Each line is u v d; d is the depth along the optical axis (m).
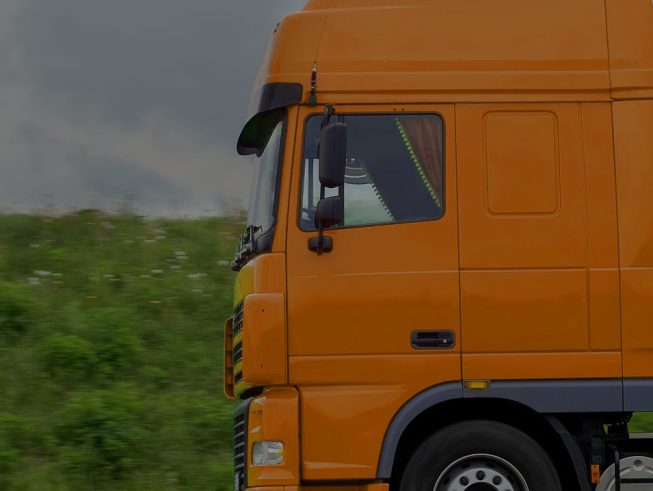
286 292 11.33
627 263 11.41
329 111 11.45
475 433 11.40
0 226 23.75
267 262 11.36
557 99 11.57
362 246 11.40
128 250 23.03
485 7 11.71
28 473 14.94
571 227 11.45
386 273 11.36
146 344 19.17
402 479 11.40
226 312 20.52
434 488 11.36
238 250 12.85
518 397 11.27
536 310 11.36
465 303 11.35
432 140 11.53
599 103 11.58
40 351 18.31
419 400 11.23
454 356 11.30
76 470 15.12
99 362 18.23
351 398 11.23
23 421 16.08
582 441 11.83
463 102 11.55
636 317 11.37
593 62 11.63
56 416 16.42
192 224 25.00
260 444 11.32
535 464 11.36
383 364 11.27
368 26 11.65
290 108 11.55
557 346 11.34
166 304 20.58
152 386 17.89
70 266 21.97
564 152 11.52
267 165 12.03
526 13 11.70
